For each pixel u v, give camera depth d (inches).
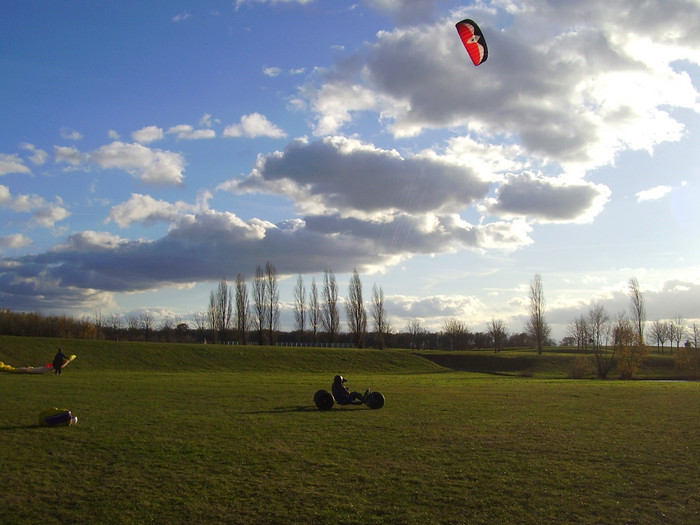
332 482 536.4
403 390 1471.5
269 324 4439.0
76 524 433.4
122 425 822.5
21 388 1294.3
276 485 526.3
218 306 4475.9
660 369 3457.2
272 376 2039.9
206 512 456.8
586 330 3747.5
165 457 629.3
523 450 671.1
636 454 650.2
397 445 697.6
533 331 4471.0
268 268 4493.1
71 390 1277.1
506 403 1149.7
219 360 3014.3
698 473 566.3
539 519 441.4
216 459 621.9
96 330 4409.5
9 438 722.2
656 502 478.3
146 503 477.1
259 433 770.8
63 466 589.3
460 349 5974.4
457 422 878.4
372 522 437.1
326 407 1023.0
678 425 855.7
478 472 571.2
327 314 4441.4
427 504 475.8
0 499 485.1
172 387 1409.9
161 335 5305.1
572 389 1542.8
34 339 2925.7
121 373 2028.8
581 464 603.8
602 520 438.6
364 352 3590.1
